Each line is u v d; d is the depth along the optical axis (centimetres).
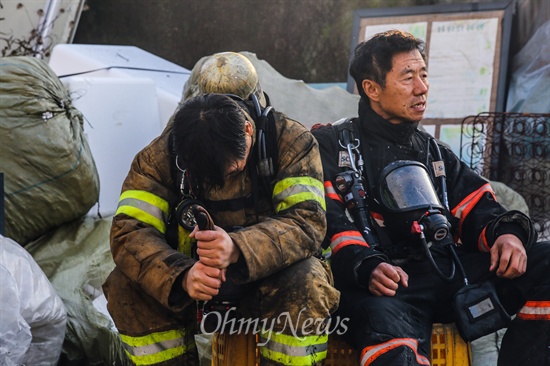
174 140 425
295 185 441
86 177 680
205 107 419
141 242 436
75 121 692
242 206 448
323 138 507
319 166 454
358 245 473
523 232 483
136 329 443
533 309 473
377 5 1093
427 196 484
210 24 1166
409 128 505
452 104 1018
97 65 891
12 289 526
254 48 1149
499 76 1007
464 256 502
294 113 834
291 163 446
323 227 443
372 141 507
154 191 451
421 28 1048
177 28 1180
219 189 444
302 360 432
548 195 927
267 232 424
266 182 446
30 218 661
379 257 466
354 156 501
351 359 479
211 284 412
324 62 1119
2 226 623
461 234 509
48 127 664
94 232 693
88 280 654
